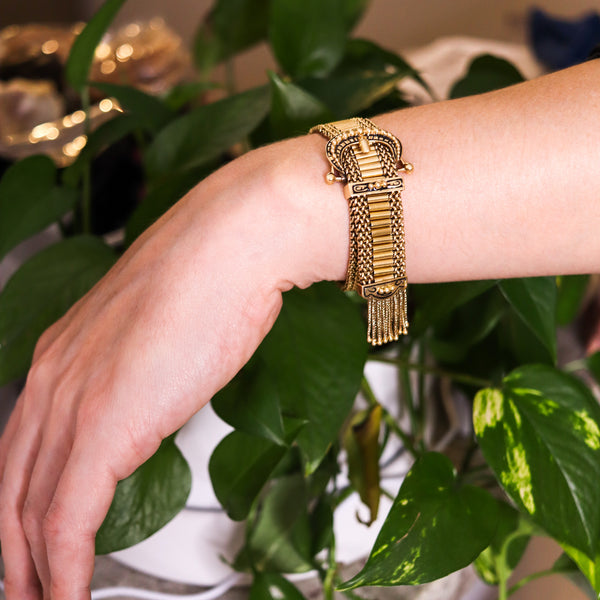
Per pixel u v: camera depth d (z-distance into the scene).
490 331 0.48
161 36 0.72
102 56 0.68
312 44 0.49
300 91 0.42
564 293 0.51
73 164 0.46
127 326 0.39
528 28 0.92
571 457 0.40
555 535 0.39
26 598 0.42
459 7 1.14
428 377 0.50
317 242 0.39
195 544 0.46
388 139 0.39
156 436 0.39
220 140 0.45
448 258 0.39
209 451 0.44
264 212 0.39
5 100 0.60
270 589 0.44
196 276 0.38
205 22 0.57
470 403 0.50
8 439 0.41
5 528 0.41
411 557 0.39
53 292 0.44
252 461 0.41
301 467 0.44
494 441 0.40
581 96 0.38
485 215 0.38
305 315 0.41
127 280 0.39
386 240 0.39
